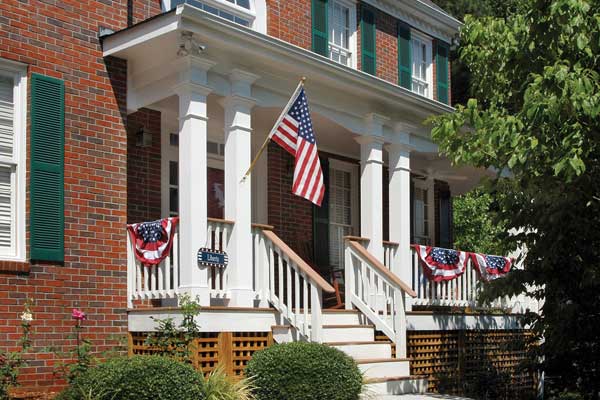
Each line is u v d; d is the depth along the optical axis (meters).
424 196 17.69
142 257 10.17
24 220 9.41
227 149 10.55
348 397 8.91
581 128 9.10
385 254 13.21
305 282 10.24
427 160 16.20
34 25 9.64
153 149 11.62
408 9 16.22
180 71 10.05
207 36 9.84
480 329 14.12
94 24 10.30
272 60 10.74
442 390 12.88
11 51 9.38
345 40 14.94
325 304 14.05
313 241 14.30
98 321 9.87
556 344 10.98
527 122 9.41
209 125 12.45
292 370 8.78
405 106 13.22
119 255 10.22
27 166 9.45
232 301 10.15
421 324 12.62
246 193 10.45
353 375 9.03
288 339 10.38
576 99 8.71
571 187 10.13
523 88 10.48
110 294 10.05
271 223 13.46
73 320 9.59
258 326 10.13
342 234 15.37
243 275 10.23
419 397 10.30
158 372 8.12
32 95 9.48
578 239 10.66
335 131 13.19
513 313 15.05
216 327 9.62
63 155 9.72
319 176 10.60
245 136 10.57
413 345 12.52
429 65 17.30
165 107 11.55
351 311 11.84
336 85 11.92
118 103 10.46
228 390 8.52
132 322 10.10
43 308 9.33
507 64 10.48
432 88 17.19
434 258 13.55
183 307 9.22
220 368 8.95
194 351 9.45
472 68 11.31
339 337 11.05
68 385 8.88
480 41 10.79
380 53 15.50
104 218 10.10
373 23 15.23
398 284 11.42
